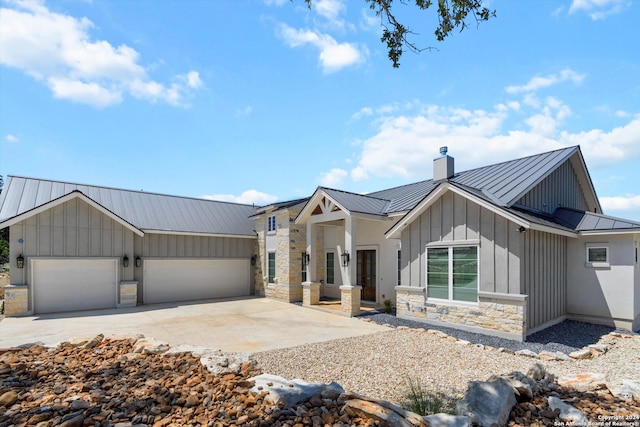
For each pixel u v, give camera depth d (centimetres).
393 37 652
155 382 501
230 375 531
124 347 695
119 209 1744
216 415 391
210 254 1911
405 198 1552
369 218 1395
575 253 1198
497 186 1171
